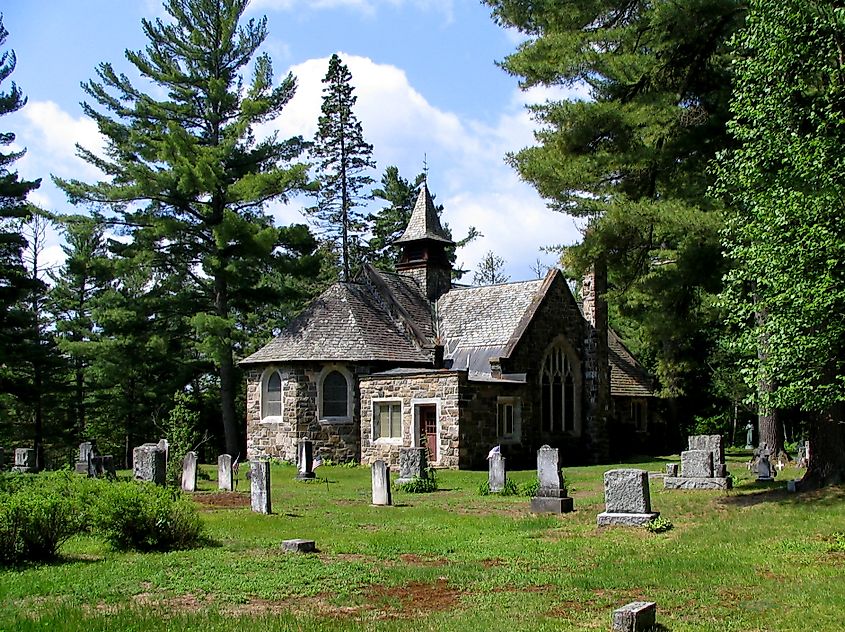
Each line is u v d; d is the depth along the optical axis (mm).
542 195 24281
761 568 12336
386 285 39938
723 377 46125
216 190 41062
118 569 12352
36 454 38250
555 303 38188
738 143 21922
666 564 12711
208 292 44281
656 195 24734
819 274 14719
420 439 33125
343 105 62781
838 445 19875
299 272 43000
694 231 21516
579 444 38562
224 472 25609
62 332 52219
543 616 9773
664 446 47312
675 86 23906
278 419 36281
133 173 39500
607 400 39406
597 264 24844
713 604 10242
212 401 50062
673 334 25219
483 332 37719
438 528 17047
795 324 15062
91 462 29328
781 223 15070
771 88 16203
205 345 39344
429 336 38688
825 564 12453
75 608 9781
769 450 31781
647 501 16906
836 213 14688
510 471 31359
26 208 39750
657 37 22609
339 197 62781
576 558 13555
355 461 35312
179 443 26531
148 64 42500
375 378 34688
